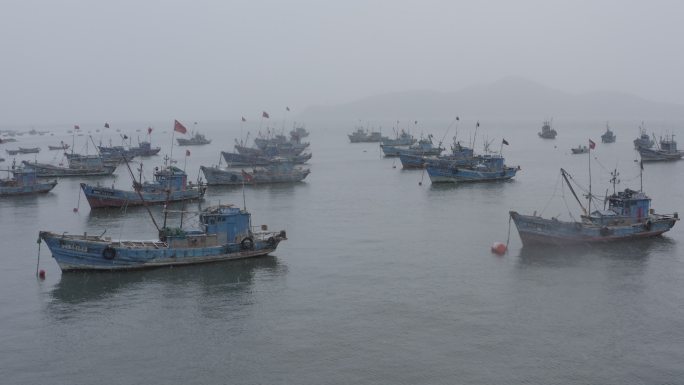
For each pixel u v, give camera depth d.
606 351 39.94
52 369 38.34
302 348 40.91
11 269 59.94
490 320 45.22
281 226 80.88
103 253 56.69
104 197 96.44
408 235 74.06
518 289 52.38
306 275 57.16
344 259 62.81
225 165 180.75
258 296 51.31
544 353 39.69
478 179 127.06
